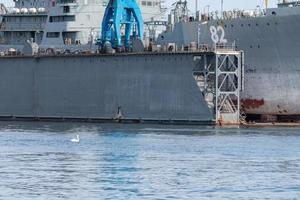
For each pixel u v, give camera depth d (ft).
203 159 495.41
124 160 492.54
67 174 443.32
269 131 648.38
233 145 556.92
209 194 392.06
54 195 389.19
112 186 410.52
